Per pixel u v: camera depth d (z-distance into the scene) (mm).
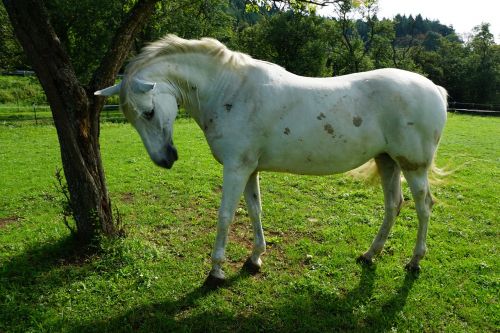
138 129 3334
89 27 21719
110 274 3951
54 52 3697
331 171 3738
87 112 4004
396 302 3578
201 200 6445
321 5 5254
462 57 48625
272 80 3471
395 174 4055
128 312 3404
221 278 3824
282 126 3438
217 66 3486
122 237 4598
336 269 4152
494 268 4188
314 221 5535
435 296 3674
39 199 6504
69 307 3445
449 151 11406
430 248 4645
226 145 3465
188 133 13914
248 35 41469
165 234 5051
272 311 3467
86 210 4250
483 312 3441
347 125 3484
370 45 43719
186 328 3199
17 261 4160
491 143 12969
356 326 3275
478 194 6918
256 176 3945
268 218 5590
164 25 23812
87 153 4129
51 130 14414
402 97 3523
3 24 21250
